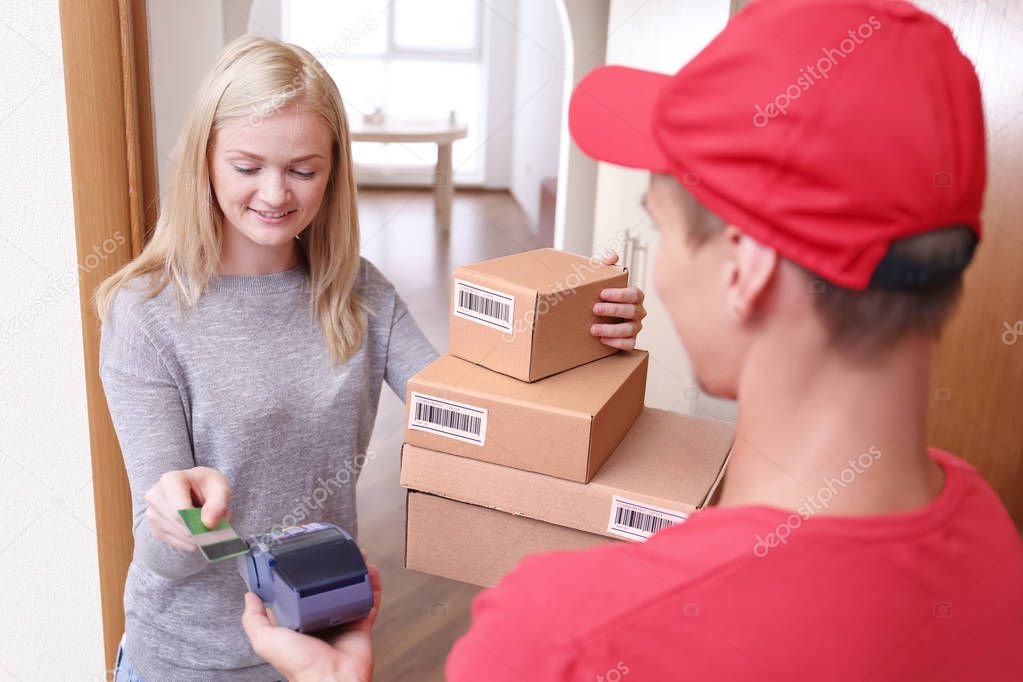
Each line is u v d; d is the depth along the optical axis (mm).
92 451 1425
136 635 1238
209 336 1185
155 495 943
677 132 450
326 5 7375
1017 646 472
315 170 1135
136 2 1284
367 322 1317
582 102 529
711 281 445
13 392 1403
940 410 1703
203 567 1118
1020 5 1502
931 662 447
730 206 427
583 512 962
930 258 408
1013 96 1523
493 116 7812
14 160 1299
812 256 412
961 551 456
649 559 458
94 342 1372
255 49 1109
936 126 404
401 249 5809
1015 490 1649
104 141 1296
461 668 468
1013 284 1625
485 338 1062
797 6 425
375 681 2068
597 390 1010
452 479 1011
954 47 424
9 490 1459
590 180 4207
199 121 1112
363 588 768
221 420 1182
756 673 428
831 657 425
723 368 463
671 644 434
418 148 7645
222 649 1221
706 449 1057
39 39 1249
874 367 433
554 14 6254
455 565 1045
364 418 1329
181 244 1168
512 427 969
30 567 1509
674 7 2545
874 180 400
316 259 1238
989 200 1587
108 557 1486
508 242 6199
